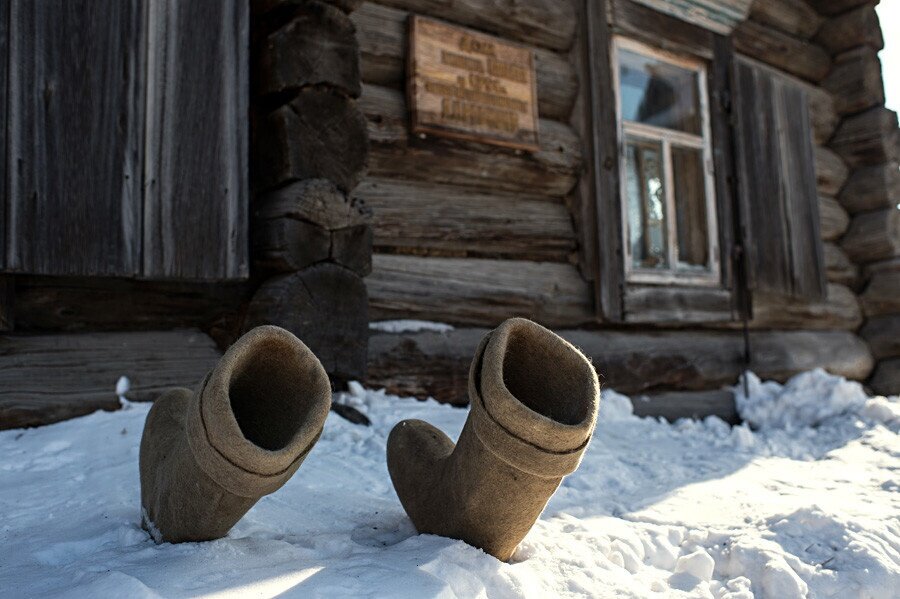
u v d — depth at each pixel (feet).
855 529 7.74
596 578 6.18
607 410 15.66
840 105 24.13
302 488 8.09
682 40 18.92
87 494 7.34
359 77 11.99
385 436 10.82
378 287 13.57
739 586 6.83
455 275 14.65
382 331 13.43
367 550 6.01
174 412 6.52
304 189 11.12
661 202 18.49
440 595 4.80
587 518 8.34
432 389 13.64
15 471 8.21
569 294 16.29
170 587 4.69
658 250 18.34
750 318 19.38
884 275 23.16
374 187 13.96
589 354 16.26
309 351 5.35
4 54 9.33
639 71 19.02
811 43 24.22
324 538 6.19
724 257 19.07
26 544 5.93
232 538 5.93
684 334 18.49
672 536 7.90
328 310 11.31
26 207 9.33
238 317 11.66
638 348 17.19
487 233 15.30
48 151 9.53
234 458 4.86
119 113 10.07
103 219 9.85
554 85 16.78
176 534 5.68
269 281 11.42
